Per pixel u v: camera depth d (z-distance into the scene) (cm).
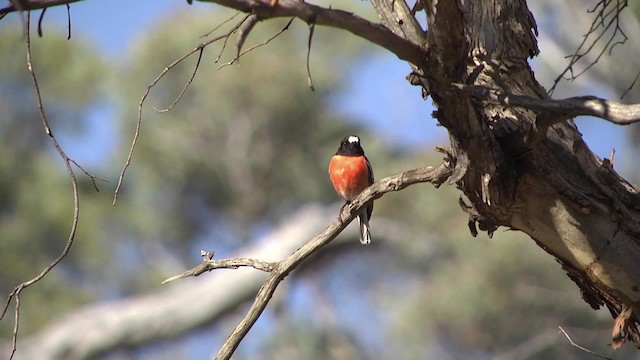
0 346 1719
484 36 445
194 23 1812
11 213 1752
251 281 1886
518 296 1370
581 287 445
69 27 398
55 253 1772
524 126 408
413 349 1540
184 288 1920
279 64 1827
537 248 1358
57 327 1786
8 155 1780
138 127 390
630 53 1188
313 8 358
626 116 359
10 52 1792
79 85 1839
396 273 1800
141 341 1866
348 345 1769
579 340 1342
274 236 1900
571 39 1275
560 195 413
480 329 1422
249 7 349
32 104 1822
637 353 1305
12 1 337
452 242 1474
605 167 415
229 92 1816
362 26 369
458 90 388
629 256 412
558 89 1281
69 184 1805
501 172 409
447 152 428
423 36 406
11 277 1712
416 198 1641
